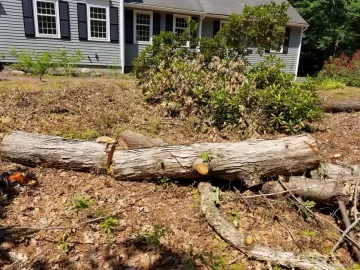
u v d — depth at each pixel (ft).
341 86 33.17
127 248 8.04
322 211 10.36
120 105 19.72
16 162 11.39
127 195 10.30
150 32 46.44
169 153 10.58
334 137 16.97
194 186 11.10
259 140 10.83
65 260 7.54
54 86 23.79
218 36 23.13
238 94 17.75
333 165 11.26
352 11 68.13
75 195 9.90
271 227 9.34
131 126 16.55
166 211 9.71
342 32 68.23
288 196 10.11
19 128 14.75
